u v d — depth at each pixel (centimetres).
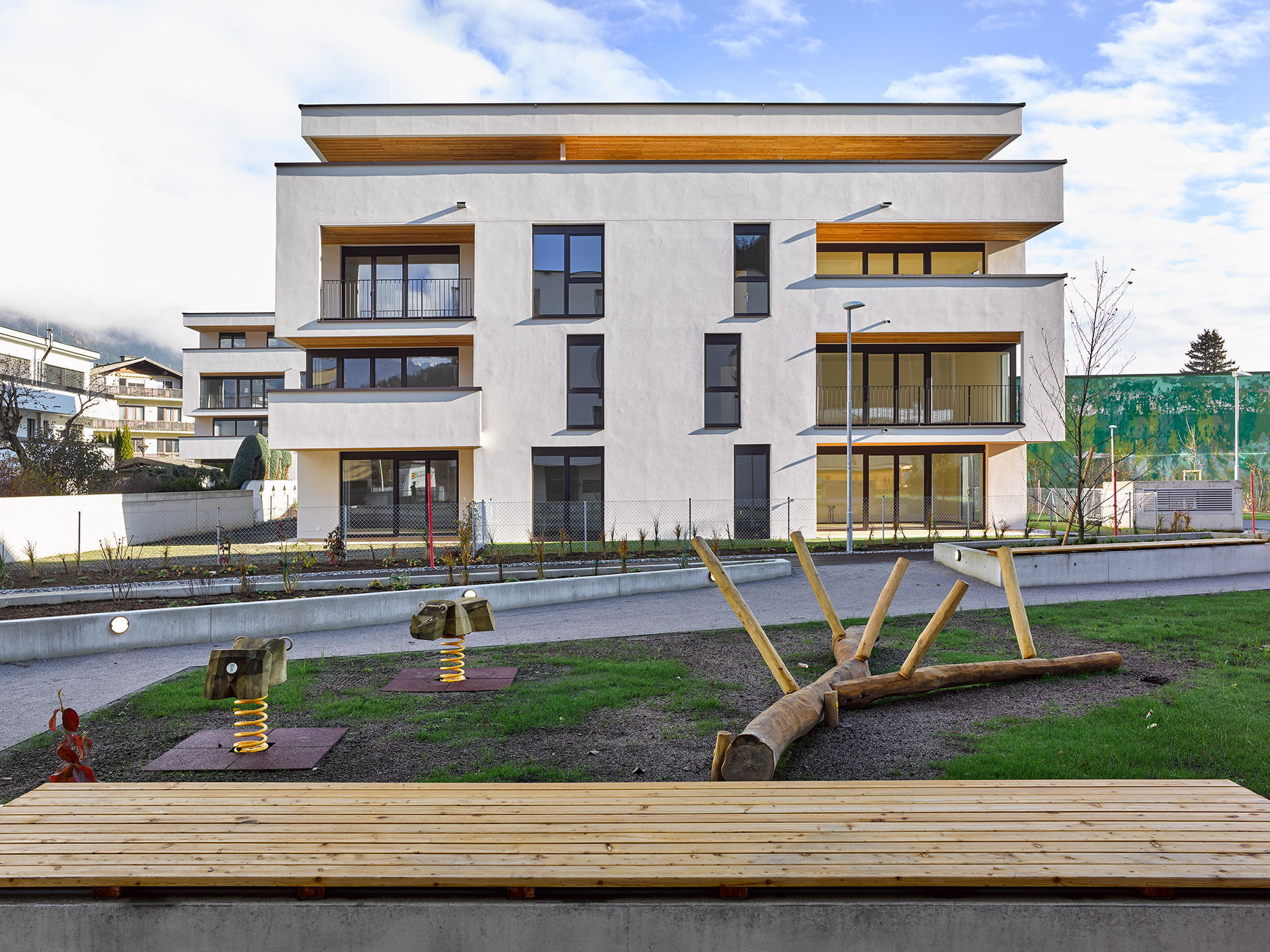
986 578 1288
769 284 2105
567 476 2088
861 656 675
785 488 2084
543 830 308
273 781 471
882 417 2283
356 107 2158
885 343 2247
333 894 279
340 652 891
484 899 275
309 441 2041
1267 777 443
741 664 754
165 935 275
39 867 278
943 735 536
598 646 861
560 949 272
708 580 1370
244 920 274
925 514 2302
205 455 4169
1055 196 2112
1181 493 2358
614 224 2095
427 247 2248
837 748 512
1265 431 3262
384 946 273
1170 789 351
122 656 908
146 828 311
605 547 1817
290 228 2083
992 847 291
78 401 4819
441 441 2045
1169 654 754
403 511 2188
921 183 2111
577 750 510
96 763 511
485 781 457
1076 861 280
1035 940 271
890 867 275
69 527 1816
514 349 2086
